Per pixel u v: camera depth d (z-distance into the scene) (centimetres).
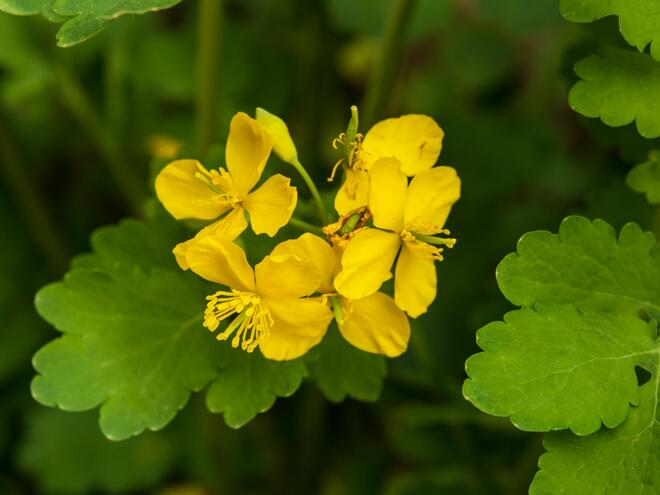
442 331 32
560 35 37
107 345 23
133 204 34
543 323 22
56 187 38
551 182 36
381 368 24
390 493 32
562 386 21
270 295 22
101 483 33
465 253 33
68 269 35
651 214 27
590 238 22
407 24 28
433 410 29
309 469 34
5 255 34
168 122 34
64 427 34
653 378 22
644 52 23
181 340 23
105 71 34
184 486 34
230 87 35
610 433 21
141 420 23
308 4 36
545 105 37
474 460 31
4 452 34
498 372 21
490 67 38
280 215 22
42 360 23
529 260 22
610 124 23
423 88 38
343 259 21
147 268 24
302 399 33
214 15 28
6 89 33
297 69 36
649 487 21
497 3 33
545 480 21
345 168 22
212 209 23
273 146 22
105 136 33
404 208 22
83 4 21
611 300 22
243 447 34
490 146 34
